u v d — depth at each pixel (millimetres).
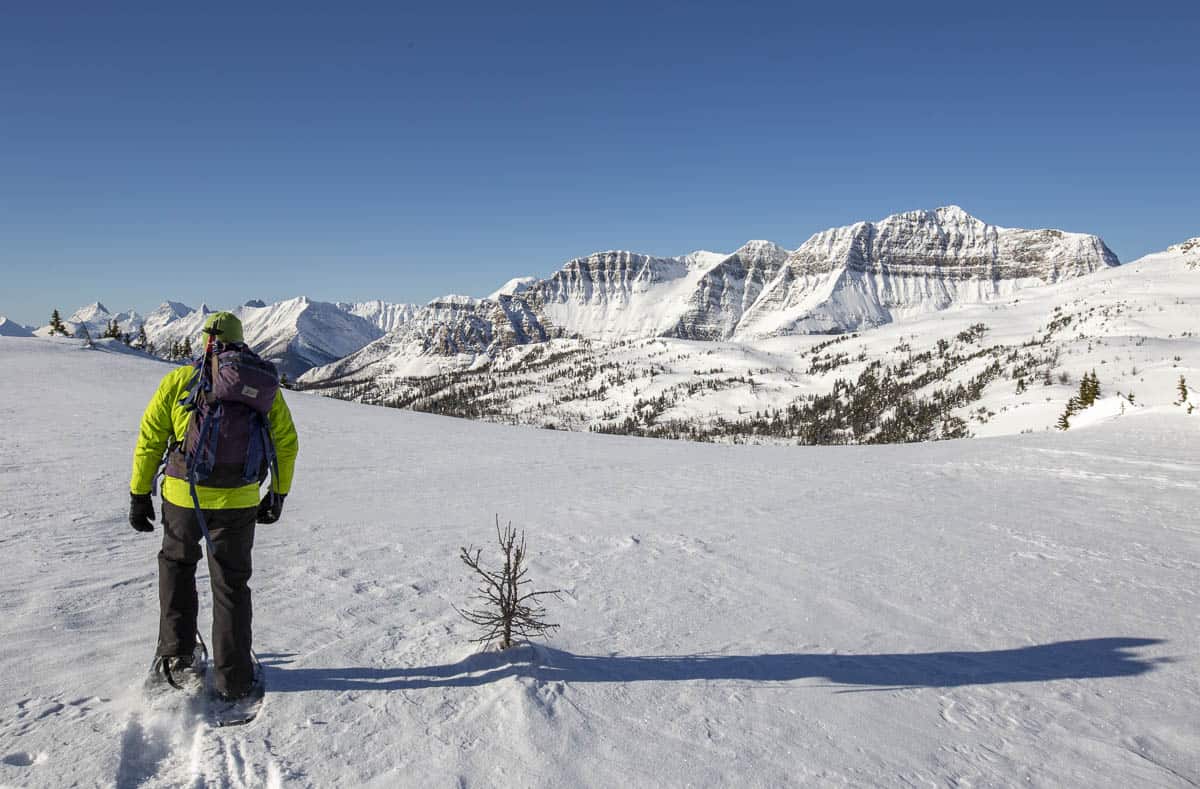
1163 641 4289
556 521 7848
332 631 3865
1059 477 12508
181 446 3020
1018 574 5883
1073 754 2883
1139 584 5629
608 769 2518
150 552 5645
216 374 2990
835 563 6133
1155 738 3049
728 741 2807
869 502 9727
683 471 13406
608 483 11414
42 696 2873
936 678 3646
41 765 2342
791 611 4719
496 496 9727
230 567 2959
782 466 14586
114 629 3787
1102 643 4238
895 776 2629
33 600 4203
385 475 11688
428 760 2488
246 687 2898
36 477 9242
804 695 3336
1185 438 18766
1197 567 6215
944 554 6574
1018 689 3531
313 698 2943
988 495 10445
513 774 2434
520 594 4812
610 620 4344
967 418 162875
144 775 2365
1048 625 4574
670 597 4934
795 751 2766
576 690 3162
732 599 4949
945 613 4789
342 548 6074
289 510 8016
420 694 3023
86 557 5379
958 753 2846
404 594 4699
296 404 28250
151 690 2943
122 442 13430
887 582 5551
